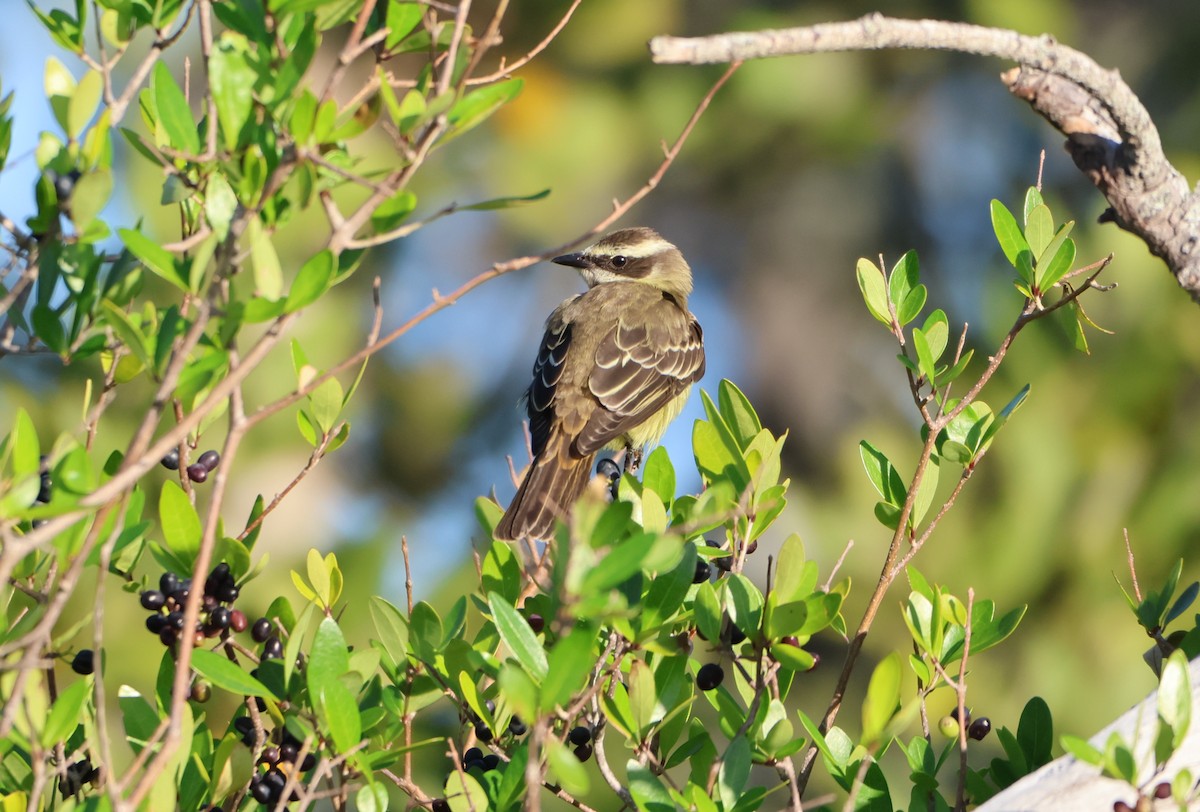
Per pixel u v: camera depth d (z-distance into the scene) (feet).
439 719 40.70
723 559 24.26
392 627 22.84
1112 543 42.16
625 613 17.85
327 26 20.13
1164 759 17.44
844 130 56.70
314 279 17.37
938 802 21.26
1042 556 42.24
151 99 23.58
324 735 19.43
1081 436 42.75
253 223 17.40
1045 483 42.06
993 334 44.14
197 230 22.71
